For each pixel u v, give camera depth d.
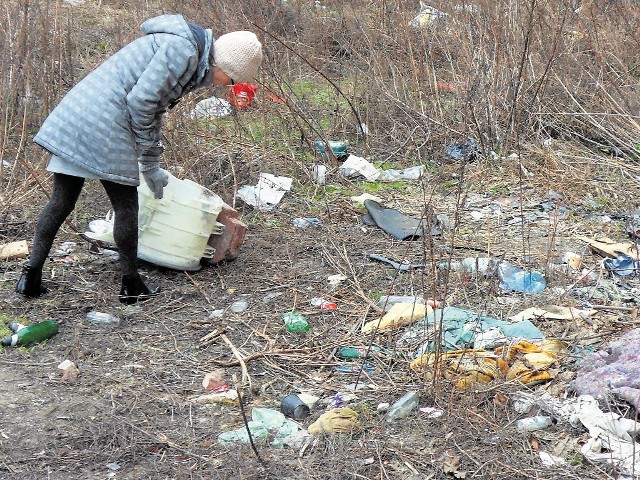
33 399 3.69
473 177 6.51
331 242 5.46
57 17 6.88
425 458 3.28
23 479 3.16
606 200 6.18
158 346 4.19
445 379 3.72
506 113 7.11
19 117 6.64
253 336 4.30
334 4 9.16
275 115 7.42
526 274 4.87
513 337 4.09
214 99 7.45
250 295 4.76
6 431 3.44
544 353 3.89
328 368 4.00
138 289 4.62
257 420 3.54
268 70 7.47
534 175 6.58
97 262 5.09
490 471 3.19
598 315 4.40
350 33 8.59
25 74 6.71
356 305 4.63
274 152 6.84
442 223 5.70
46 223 4.46
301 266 5.14
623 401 3.51
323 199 6.24
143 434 3.46
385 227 5.67
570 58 7.41
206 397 3.72
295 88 8.27
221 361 4.04
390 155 7.07
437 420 3.50
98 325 4.38
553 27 7.39
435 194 6.33
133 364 4.01
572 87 7.31
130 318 4.46
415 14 8.41
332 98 7.97
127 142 4.24
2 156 5.94
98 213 5.86
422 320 4.29
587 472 3.16
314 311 4.56
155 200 4.87
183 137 6.52
